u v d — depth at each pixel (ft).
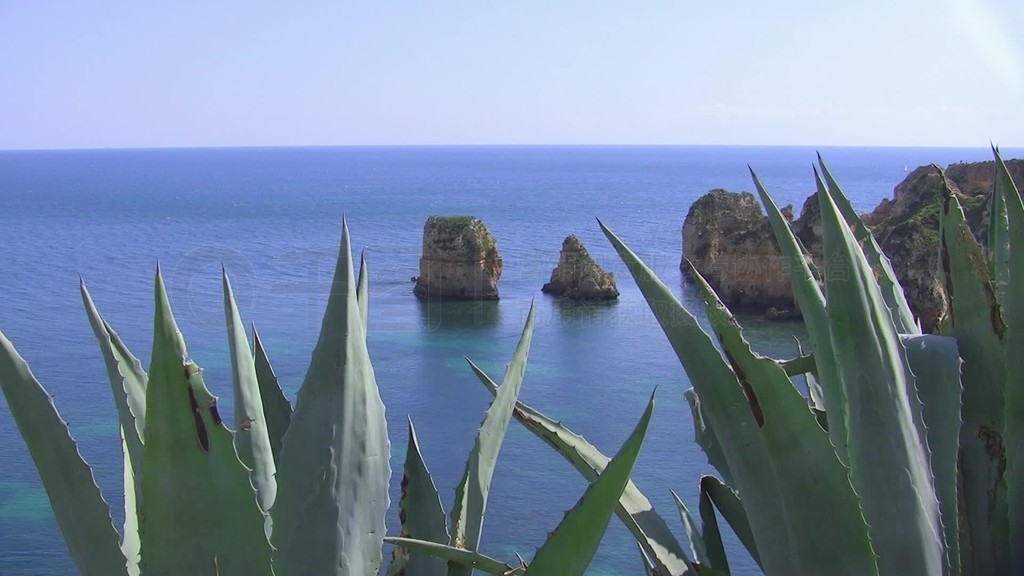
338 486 8.16
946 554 8.05
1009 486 8.86
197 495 7.20
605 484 7.13
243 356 9.61
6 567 77.00
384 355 167.12
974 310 9.14
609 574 69.00
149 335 165.68
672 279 207.82
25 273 255.70
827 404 8.37
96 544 7.94
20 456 99.40
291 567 8.03
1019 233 8.75
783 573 7.98
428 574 9.79
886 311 8.23
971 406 9.14
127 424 9.23
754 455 8.08
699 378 8.23
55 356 146.72
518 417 10.81
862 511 7.77
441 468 101.04
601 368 149.28
